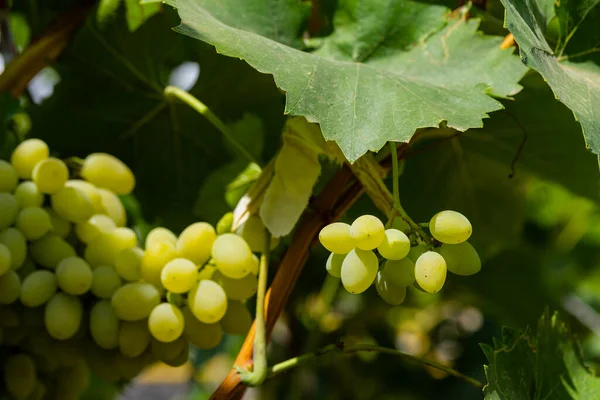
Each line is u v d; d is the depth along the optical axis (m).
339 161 0.75
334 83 0.72
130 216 0.95
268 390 1.13
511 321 1.15
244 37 0.72
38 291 0.77
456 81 0.75
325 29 0.80
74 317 0.77
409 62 0.78
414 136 0.80
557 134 0.91
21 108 0.87
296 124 0.75
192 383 1.47
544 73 0.70
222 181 0.95
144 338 0.77
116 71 0.91
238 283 0.77
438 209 0.99
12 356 0.79
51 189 0.79
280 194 0.75
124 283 0.78
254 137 0.95
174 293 0.77
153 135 0.93
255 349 0.73
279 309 0.75
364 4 0.79
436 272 0.68
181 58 0.97
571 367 0.77
